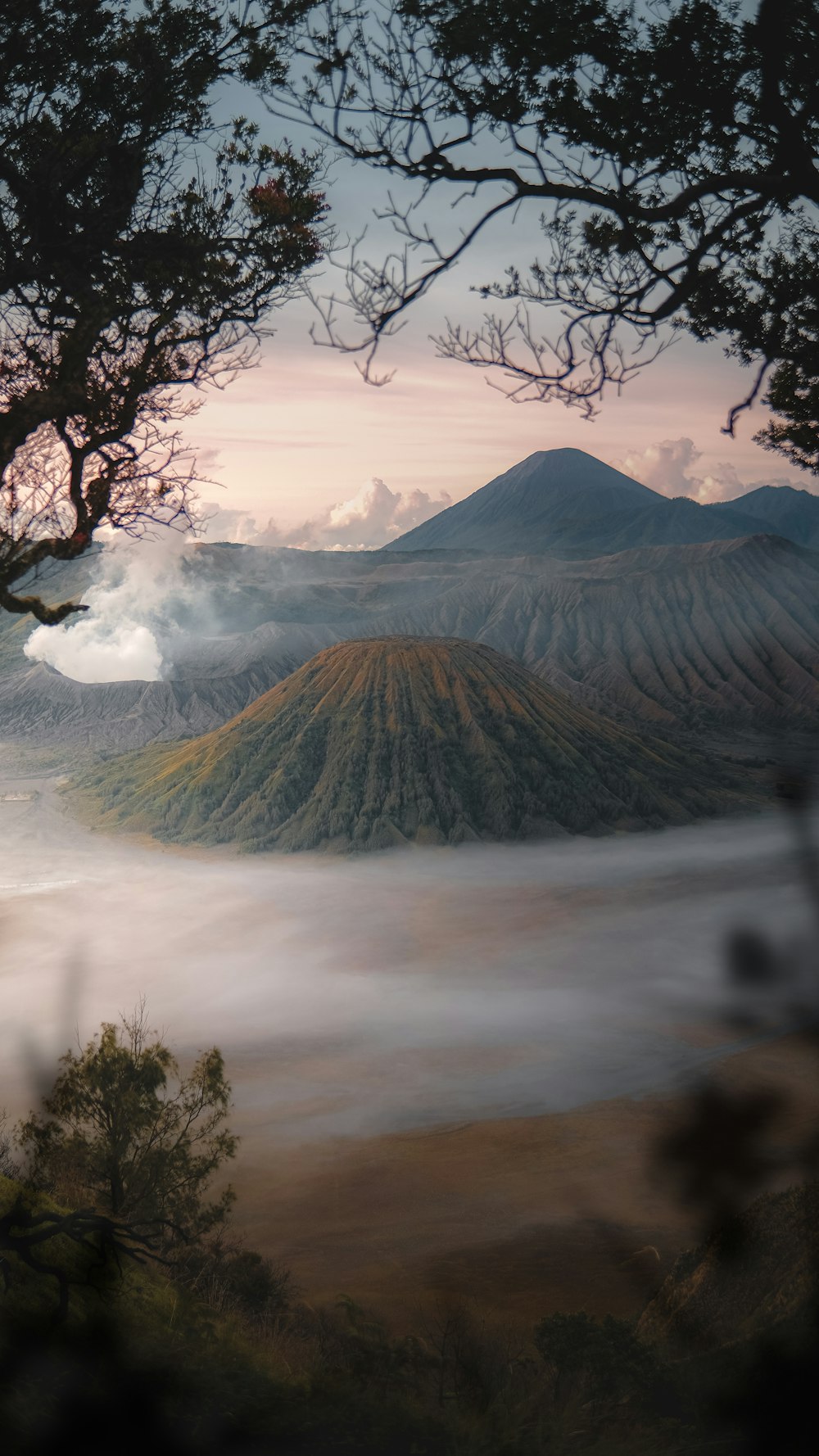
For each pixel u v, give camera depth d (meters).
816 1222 7.94
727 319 6.25
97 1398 7.73
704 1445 6.35
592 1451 7.20
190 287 6.47
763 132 5.73
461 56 5.36
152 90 6.20
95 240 6.42
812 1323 6.70
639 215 5.39
